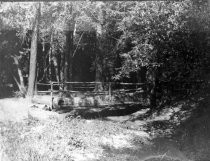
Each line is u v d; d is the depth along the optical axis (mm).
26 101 19266
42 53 26500
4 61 24672
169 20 12516
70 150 11844
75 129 14047
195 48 12391
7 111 15891
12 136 12008
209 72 12414
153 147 12781
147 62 14844
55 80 27734
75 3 20719
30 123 14398
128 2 16516
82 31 24281
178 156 11695
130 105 19672
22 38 24125
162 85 17750
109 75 24062
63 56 25531
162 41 13117
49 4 20953
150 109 18281
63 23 21859
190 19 11984
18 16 22094
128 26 15008
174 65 13234
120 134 14375
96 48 23703
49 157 10719
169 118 16172
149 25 13133
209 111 12695
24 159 10250
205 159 11148
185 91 14766
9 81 24875
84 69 27688
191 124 13133
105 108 19281
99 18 20859
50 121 14898
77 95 21328
